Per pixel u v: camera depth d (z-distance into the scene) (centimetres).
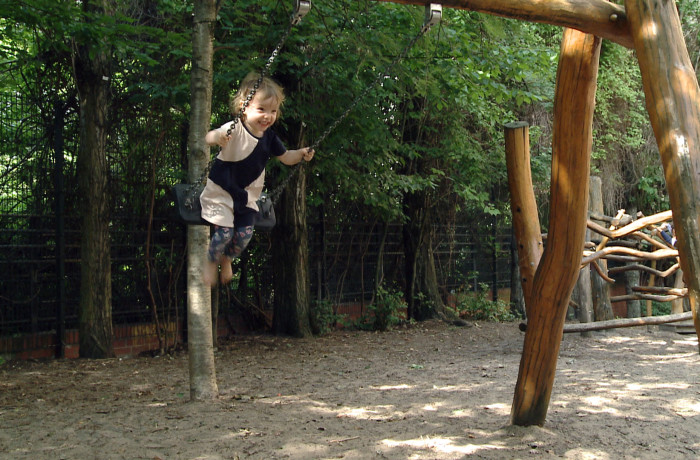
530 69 1070
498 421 534
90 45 812
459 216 1588
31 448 470
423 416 557
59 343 942
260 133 370
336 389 701
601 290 1203
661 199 1775
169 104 1020
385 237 1416
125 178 1027
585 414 559
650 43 358
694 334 1175
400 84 1016
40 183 946
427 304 1412
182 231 1091
